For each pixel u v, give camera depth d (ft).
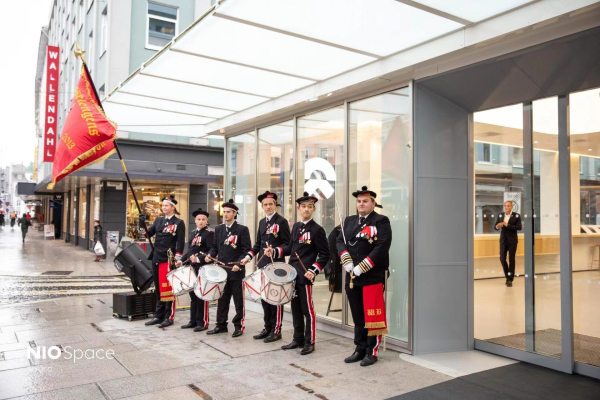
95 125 23.08
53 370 15.67
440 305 17.83
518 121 17.47
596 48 13.30
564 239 15.65
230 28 15.53
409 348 17.47
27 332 20.98
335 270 20.90
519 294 17.17
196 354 17.70
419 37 15.58
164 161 63.31
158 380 14.78
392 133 18.71
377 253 15.89
